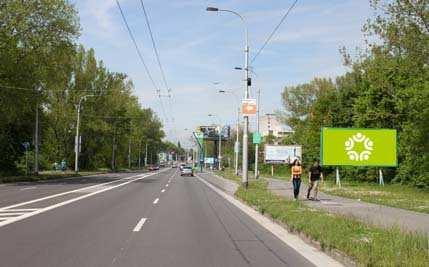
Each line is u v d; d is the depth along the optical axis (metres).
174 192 37.00
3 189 36.84
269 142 117.31
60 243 13.06
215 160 146.50
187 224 17.73
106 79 95.00
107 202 26.25
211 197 32.66
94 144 98.44
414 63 29.02
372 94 52.25
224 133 145.00
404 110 48.94
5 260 10.78
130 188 40.88
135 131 132.00
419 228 15.30
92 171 97.31
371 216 18.95
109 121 102.94
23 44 51.44
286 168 88.12
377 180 54.03
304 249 12.91
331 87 102.69
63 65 57.41
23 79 51.97
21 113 54.59
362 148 41.41
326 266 10.82
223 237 14.79
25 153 71.88
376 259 9.89
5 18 49.84
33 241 13.33
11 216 18.94
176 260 11.10
